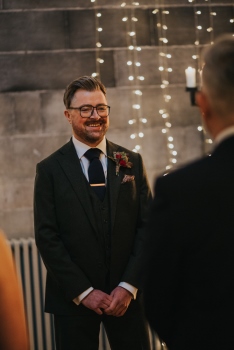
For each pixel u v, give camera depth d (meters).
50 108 4.67
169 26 4.81
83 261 3.03
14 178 4.64
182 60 4.84
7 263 1.66
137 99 4.78
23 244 4.44
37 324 4.45
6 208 4.63
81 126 3.09
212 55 1.62
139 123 4.79
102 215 3.06
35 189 3.11
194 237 1.59
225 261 1.58
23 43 4.62
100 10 4.72
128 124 4.77
